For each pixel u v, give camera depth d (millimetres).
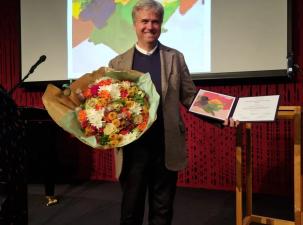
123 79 1455
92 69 3387
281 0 2705
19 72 3736
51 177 2752
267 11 2756
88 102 1403
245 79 2922
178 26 3043
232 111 1583
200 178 3145
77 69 3453
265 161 2902
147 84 1419
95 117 1352
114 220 2348
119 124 1357
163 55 1558
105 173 3572
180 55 1632
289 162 2822
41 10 3611
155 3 1501
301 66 2734
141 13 1487
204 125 3107
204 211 2486
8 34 3820
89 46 3400
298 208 1880
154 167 1565
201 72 2967
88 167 3637
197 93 1670
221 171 3064
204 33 2955
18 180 1131
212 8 2930
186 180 3197
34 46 3645
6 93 1110
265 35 2768
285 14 2699
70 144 3686
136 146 1524
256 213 2439
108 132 1351
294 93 2775
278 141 2854
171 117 1517
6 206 1084
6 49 3832
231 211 2479
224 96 1660
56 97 1404
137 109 1382
